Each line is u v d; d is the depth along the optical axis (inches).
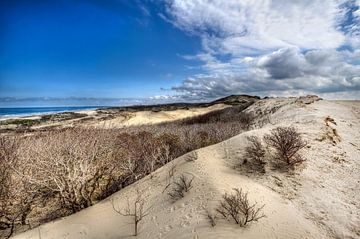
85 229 214.4
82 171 255.8
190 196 225.3
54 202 282.7
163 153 402.6
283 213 190.5
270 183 244.4
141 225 204.2
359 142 365.1
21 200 246.8
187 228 177.3
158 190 265.0
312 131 371.6
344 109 628.7
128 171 349.1
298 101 804.0
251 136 342.0
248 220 173.8
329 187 241.9
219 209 190.2
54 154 265.4
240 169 279.3
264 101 1127.6
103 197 298.4
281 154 283.7
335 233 176.4
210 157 315.0
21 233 216.5
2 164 244.5
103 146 342.6
